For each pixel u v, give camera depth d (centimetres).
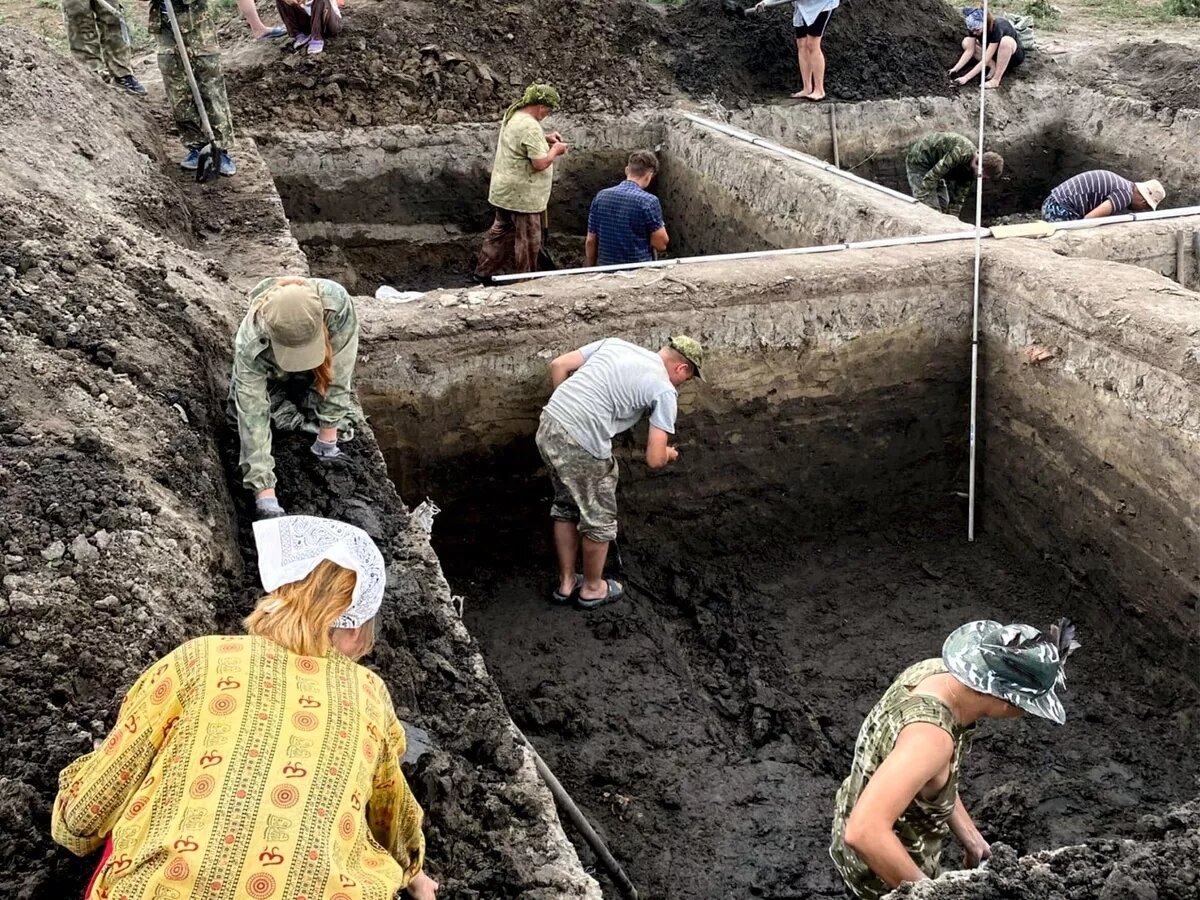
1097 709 550
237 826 198
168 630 324
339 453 466
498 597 623
